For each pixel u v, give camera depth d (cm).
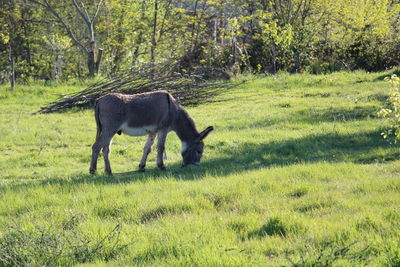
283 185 1212
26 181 1491
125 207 1097
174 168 1578
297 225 884
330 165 1412
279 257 751
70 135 2144
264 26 3944
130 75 2944
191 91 2830
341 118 2161
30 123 2378
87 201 1176
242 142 1872
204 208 1078
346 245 762
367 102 2427
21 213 1130
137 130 1491
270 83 3275
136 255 796
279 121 2205
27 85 3303
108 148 1480
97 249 827
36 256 809
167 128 1535
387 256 693
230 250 765
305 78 3338
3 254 809
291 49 4028
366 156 1534
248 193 1149
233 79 3434
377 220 864
